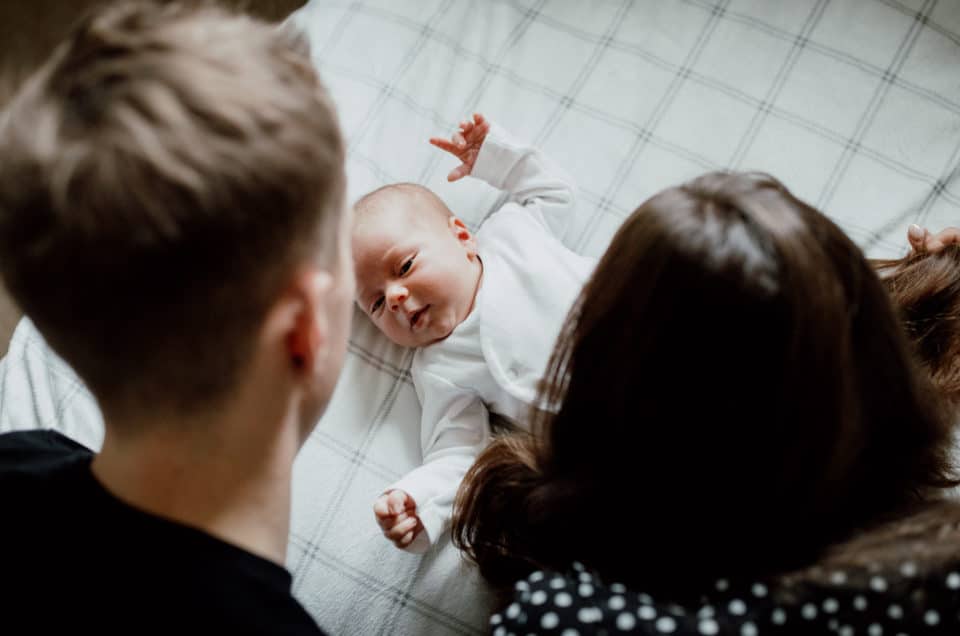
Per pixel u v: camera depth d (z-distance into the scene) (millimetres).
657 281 541
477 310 940
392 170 1069
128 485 472
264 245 414
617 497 602
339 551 879
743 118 1074
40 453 571
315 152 431
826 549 562
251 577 470
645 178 1062
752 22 1119
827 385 531
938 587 538
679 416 553
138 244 385
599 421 601
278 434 490
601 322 578
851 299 565
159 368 424
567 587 584
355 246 931
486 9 1167
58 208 381
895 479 641
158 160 384
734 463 553
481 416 954
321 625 858
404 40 1137
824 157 1047
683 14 1136
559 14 1160
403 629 856
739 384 529
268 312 437
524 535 728
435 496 868
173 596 449
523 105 1106
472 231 1059
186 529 463
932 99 1061
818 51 1095
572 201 1017
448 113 1107
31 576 461
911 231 923
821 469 552
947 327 869
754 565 554
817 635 533
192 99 396
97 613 448
